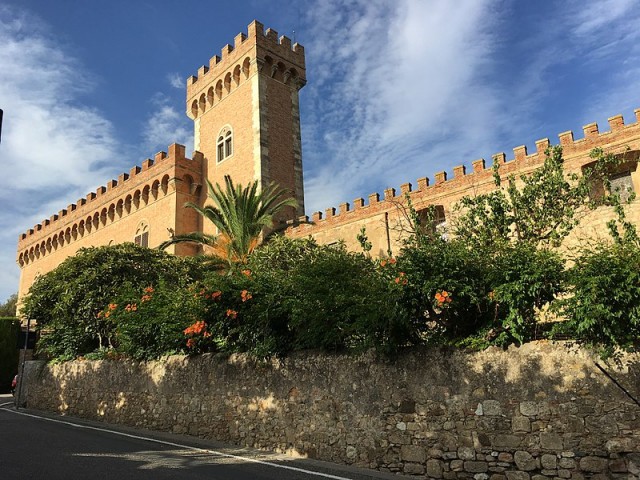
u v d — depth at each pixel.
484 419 8.97
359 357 10.91
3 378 37.69
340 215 32.47
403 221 26.95
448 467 9.19
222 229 28.89
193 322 14.62
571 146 23.66
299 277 12.20
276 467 9.98
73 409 19.62
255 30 39.84
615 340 7.93
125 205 44.06
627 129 22.12
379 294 10.27
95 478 8.54
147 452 11.36
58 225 52.88
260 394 12.67
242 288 13.68
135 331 16.58
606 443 7.78
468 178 26.89
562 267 9.02
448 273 9.57
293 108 41.19
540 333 9.27
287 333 12.74
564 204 12.52
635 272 7.77
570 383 8.27
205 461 10.41
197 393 14.35
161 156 41.16
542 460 8.26
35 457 10.46
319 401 11.38
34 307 22.70
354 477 9.23
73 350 21.30
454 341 9.76
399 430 9.95
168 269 24.69
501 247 9.91
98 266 22.61
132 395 16.62
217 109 42.50
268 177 37.34
